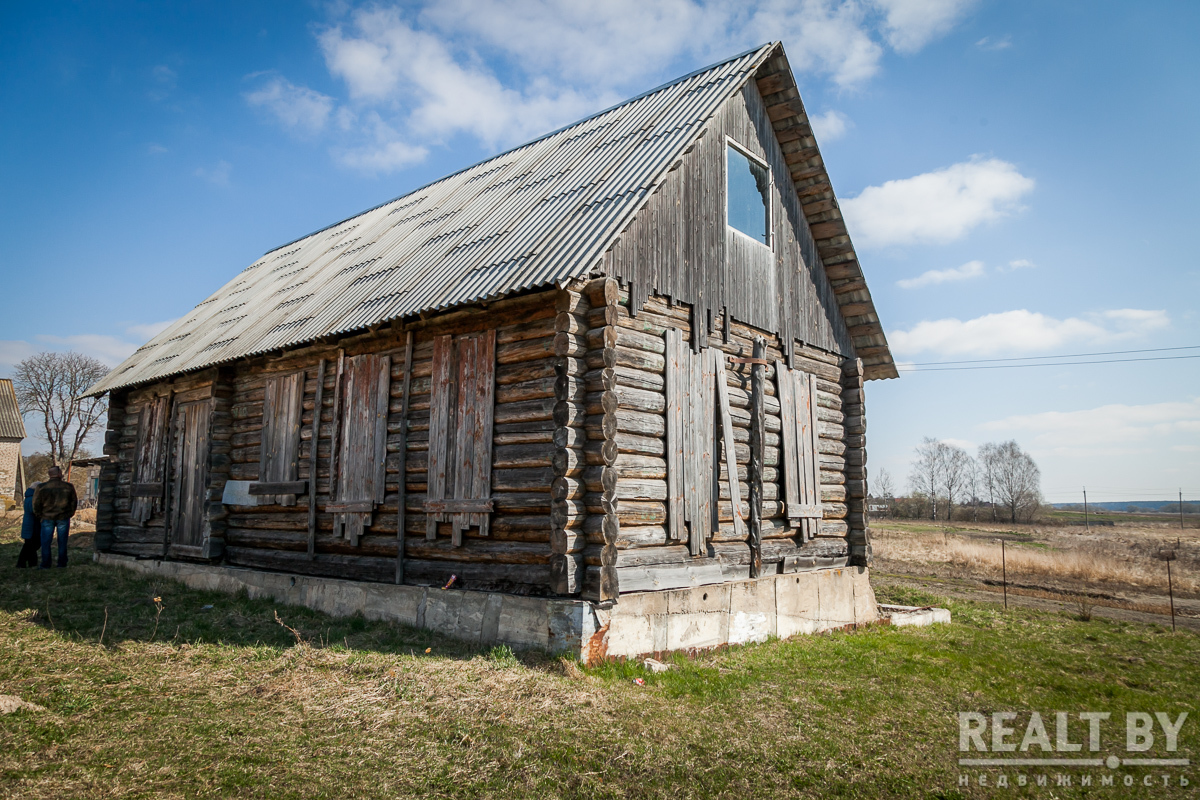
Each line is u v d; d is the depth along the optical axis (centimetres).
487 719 571
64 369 5447
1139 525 6316
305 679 659
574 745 532
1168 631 1287
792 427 1148
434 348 946
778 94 1177
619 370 832
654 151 973
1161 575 2228
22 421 4784
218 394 1263
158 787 438
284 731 540
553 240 880
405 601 904
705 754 539
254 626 904
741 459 1027
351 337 1056
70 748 486
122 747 493
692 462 920
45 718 536
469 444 880
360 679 660
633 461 832
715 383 988
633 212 845
